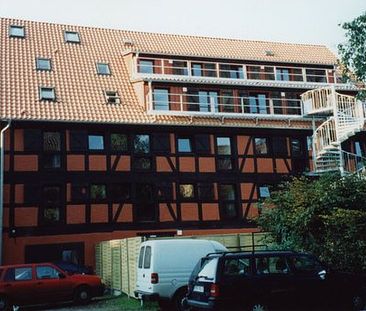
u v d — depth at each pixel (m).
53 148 23.66
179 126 25.80
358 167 26.59
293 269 12.06
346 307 12.41
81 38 29.28
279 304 11.66
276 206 16.27
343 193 15.24
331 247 14.72
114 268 19.89
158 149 25.30
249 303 11.42
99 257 22.55
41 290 17.23
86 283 17.95
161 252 14.71
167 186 25.08
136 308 15.37
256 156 26.95
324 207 15.02
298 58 32.19
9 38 27.38
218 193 25.88
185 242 15.05
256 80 28.16
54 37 28.62
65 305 17.83
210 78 27.05
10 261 22.27
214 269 11.53
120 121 24.38
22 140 23.20
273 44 33.81
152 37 31.17
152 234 24.38
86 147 24.05
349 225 14.12
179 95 26.47
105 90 26.09
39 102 24.05
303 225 14.98
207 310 11.34
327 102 26.34
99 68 27.41
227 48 31.45
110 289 20.38
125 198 24.39
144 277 14.95
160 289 14.39
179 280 14.59
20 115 22.91
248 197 26.33
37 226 22.88
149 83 25.91
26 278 17.20
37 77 25.39
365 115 24.08
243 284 11.47
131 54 27.45
